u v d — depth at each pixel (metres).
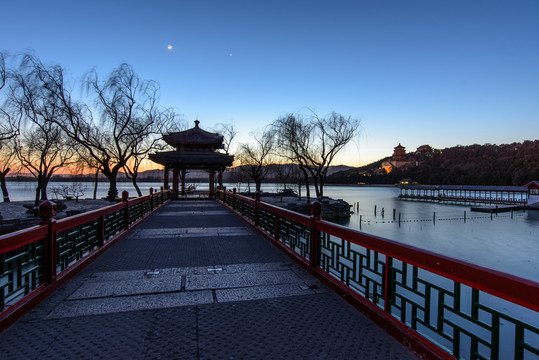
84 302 3.38
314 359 2.32
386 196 83.69
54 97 18.52
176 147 21.84
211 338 2.63
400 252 2.58
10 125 19.03
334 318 3.02
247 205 9.53
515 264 18.73
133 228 8.18
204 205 15.79
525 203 54.97
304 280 4.16
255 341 2.58
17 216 17.86
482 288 1.85
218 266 4.85
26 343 2.52
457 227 32.91
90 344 2.52
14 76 17.52
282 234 5.99
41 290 3.40
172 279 4.20
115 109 20.39
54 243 3.73
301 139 31.09
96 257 5.23
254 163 40.06
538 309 1.51
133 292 3.69
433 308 10.08
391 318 2.71
